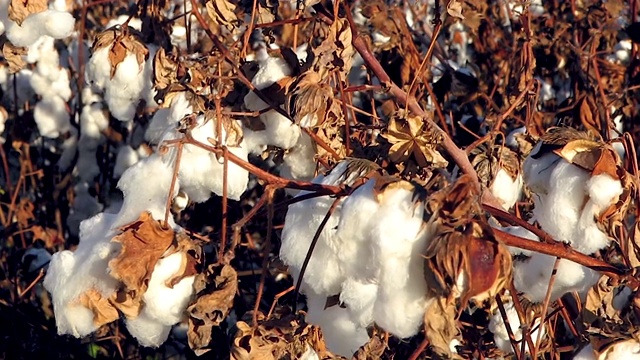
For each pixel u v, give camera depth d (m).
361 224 1.04
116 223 1.17
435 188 1.09
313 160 1.28
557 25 1.68
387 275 1.03
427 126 1.15
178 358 1.82
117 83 1.31
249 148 1.28
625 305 1.19
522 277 1.18
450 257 1.01
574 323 1.26
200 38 1.67
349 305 1.07
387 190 1.04
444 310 1.02
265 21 1.32
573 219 1.12
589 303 1.17
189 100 1.26
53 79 1.87
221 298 1.13
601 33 1.68
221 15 1.30
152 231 1.13
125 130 1.88
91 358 1.71
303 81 1.22
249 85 1.25
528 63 1.43
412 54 1.49
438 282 1.01
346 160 1.14
